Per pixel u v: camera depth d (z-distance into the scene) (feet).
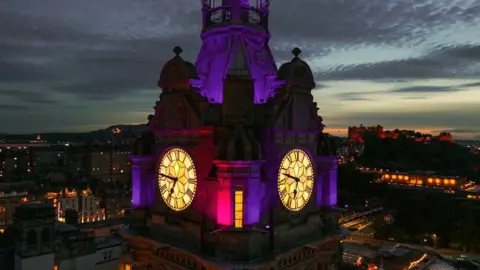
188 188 90.79
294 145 93.40
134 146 105.29
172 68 95.20
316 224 99.86
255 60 99.04
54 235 257.96
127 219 106.22
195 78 93.45
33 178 627.87
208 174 85.87
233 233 78.64
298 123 93.76
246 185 80.07
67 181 645.92
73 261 264.52
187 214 90.99
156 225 98.53
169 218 94.99
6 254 255.91
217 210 82.48
